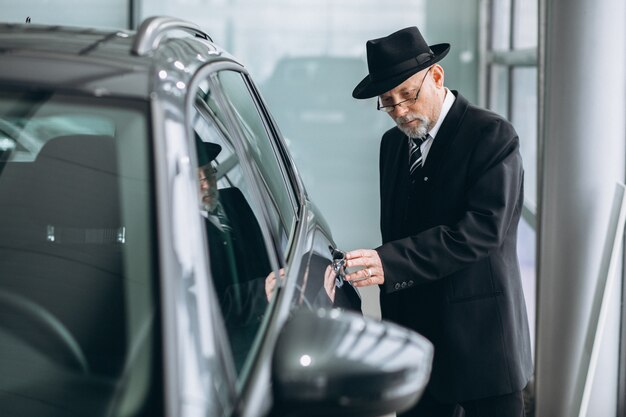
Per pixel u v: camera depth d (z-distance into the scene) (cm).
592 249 381
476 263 281
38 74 169
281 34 738
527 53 546
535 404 396
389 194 297
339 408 143
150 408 133
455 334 281
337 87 742
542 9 386
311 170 751
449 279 281
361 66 741
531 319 550
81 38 187
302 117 746
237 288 166
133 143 158
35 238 167
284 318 170
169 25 195
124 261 153
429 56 280
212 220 169
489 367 282
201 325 142
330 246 266
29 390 150
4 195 171
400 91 277
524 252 600
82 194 166
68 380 147
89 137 166
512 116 636
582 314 385
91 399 144
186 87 174
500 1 695
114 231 159
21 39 183
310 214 269
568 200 380
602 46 371
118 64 171
